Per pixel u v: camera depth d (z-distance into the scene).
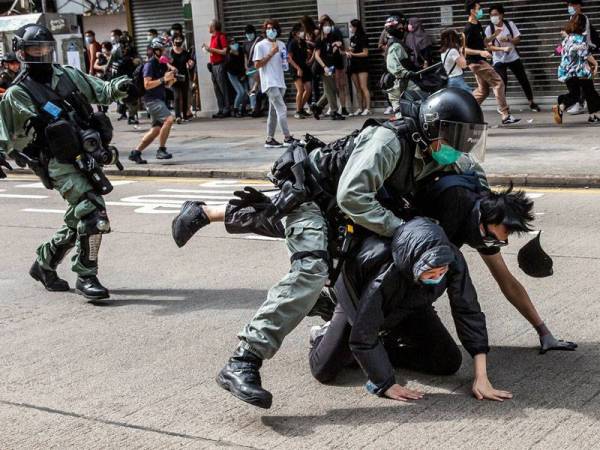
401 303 4.62
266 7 19.53
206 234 8.98
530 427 4.38
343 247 4.59
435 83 12.08
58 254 7.20
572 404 4.61
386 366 4.71
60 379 5.39
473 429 4.39
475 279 6.93
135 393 5.12
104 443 4.50
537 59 16.67
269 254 8.09
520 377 4.98
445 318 6.08
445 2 17.38
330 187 4.64
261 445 4.38
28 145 6.64
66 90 6.64
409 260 4.33
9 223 10.10
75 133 6.52
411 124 4.52
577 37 14.04
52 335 6.23
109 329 6.29
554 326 5.77
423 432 4.39
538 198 9.91
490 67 14.88
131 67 17.48
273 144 14.48
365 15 18.22
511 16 16.75
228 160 13.52
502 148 12.70
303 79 17.80
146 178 12.95
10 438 4.62
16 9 22.86
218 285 7.25
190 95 20.03
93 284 6.87
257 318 4.59
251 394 4.47
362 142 4.54
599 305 6.13
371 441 4.34
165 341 5.98
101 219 6.71
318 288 4.58
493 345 5.50
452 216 4.63
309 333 5.89
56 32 18.50
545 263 5.18
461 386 4.91
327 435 4.43
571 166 11.01
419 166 4.62
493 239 4.60
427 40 15.71
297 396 4.91
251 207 5.00
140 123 19.56
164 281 7.45
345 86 17.77
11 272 7.98
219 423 4.65
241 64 19.12
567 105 14.36
